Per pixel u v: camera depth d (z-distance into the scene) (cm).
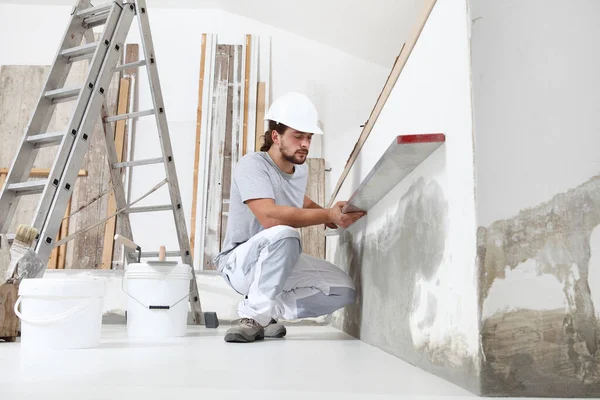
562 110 107
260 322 223
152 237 466
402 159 145
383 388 106
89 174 463
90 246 448
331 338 243
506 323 100
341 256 314
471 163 106
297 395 96
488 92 106
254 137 480
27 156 258
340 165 489
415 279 149
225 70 496
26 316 183
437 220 131
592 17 110
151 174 476
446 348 120
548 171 104
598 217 104
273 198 226
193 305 326
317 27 487
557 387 99
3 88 479
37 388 101
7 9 507
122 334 256
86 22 291
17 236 213
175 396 93
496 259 102
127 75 491
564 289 102
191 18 512
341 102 501
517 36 108
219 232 457
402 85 172
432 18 138
